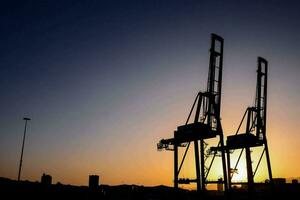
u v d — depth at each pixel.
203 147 46.09
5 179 52.34
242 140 57.47
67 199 52.41
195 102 48.09
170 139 49.00
